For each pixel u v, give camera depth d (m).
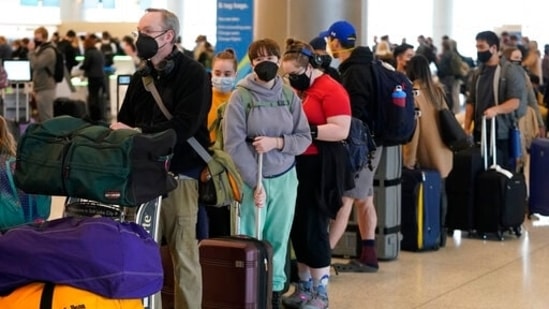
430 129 7.68
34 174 3.50
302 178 5.47
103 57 17.97
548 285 6.63
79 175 3.43
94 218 3.51
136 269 3.37
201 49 20.77
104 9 33.75
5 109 15.91
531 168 9.07
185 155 4.47
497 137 8.44
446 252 7.77
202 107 4.36
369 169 6.39
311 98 5.51
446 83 18.59
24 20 32.72
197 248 4.60
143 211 3.84
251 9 9.95
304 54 5.50
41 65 15.22
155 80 4.47
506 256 7.62
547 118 11.93
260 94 5.09
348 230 7.24
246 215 5.15
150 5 33.78
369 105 6.59
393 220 7.37
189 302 4.55
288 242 5.82
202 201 4.57
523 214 8.41
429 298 6.21
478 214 8.31
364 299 6.17
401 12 35.50
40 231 3.42
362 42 9.77
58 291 3.29
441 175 7.80
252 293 4.85
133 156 3.47
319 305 5.54
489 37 8.36
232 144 5.02
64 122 3.68
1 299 3.35
